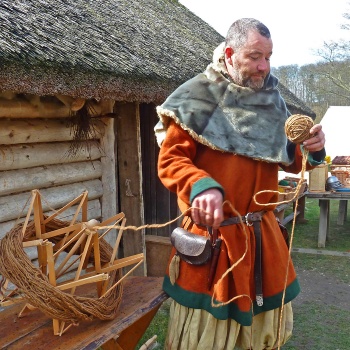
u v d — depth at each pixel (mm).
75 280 1553
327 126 19922
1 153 2527
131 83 2588
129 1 5047
